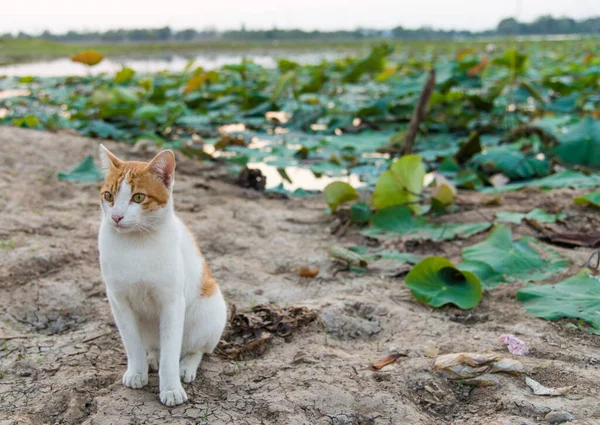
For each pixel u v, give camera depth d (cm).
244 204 248
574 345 155
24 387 140
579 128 281
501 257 190
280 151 333
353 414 133
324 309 169
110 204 131
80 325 164
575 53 956
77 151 298
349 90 598
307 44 1520
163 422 130
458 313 171
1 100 470
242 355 153
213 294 147
